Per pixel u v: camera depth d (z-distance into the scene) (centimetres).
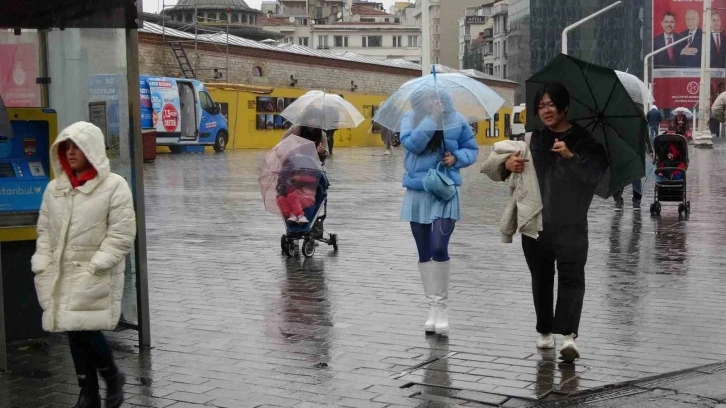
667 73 8019
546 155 679
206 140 4212
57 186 565
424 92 754
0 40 829
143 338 725
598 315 826
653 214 1620
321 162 1223
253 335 767
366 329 784
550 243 675
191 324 805
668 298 898
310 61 5662
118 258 556
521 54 11188
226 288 967
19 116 733
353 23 15588
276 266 1102
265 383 634
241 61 5081
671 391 609
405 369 664
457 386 623
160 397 605
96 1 701
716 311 840
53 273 559
